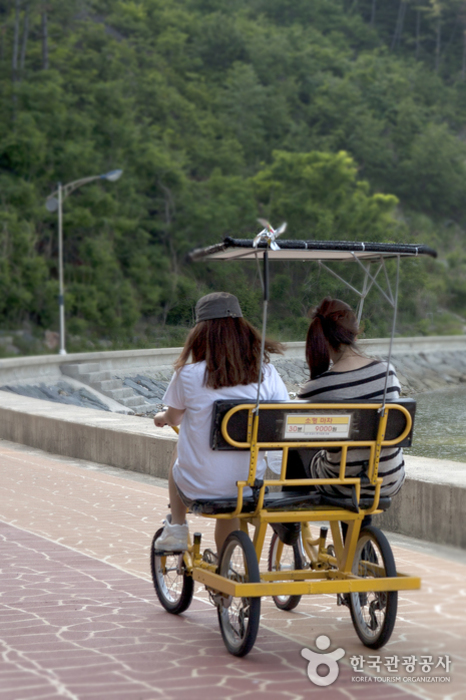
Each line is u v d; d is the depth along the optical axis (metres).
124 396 50.81
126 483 17.95
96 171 129.12
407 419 7.86
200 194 142.12
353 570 8.08
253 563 7.48
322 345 8.15
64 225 120.06
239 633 7.66
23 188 117.25
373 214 138.25
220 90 196.25
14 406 25.39
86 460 21.23
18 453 22.55
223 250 7.70
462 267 135.75
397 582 7.55
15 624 8.60
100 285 118.38
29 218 118.75
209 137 174.25
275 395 8.06
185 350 8.04
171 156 147.62
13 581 10.34
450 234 185.88
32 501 15.87
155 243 136.00
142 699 6.59
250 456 7.57
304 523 8.95
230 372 7.82
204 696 6.66
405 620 8.77
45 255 120.56
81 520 14.16
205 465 7.75
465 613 8.96
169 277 122.94
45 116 127.62
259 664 7.47
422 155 194.25
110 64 162.50
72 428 21.72
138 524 13.87
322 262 9.05
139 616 8.96
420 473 13.21
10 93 131.88
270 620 8.95
